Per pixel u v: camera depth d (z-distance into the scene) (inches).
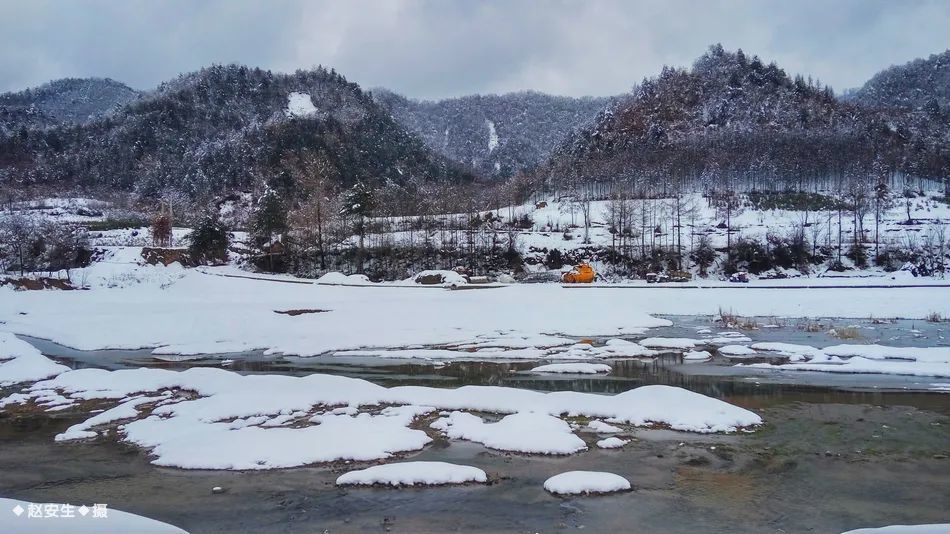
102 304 1599.4
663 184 3703.3
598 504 363.6
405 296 1627.7
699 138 4771.2
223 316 1231.5
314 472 427.2
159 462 447.2
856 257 2313.0
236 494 389.1
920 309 1278.3
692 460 438.9
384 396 625.0
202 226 2608.3
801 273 2266.2
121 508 370.3
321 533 332.2
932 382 681.6
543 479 406.6
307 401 607.2
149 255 2375.7
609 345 966.4
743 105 5743.1
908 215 2792.8
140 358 968.9
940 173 3917.3
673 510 353.4
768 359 834.8
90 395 671.1
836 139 4308.6
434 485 397.7
